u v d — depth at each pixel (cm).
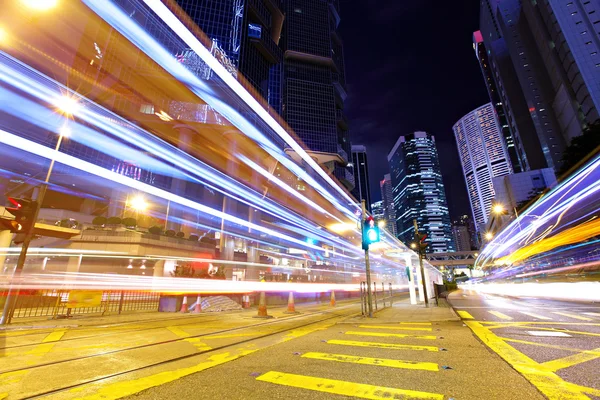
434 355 489
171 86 6650
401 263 4866
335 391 338
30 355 538
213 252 3675
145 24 6512
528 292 2834
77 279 2370
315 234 7394
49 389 360
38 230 2042
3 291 1416
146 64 6341
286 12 16938
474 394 318
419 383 356
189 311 1407
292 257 5734
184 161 5725
